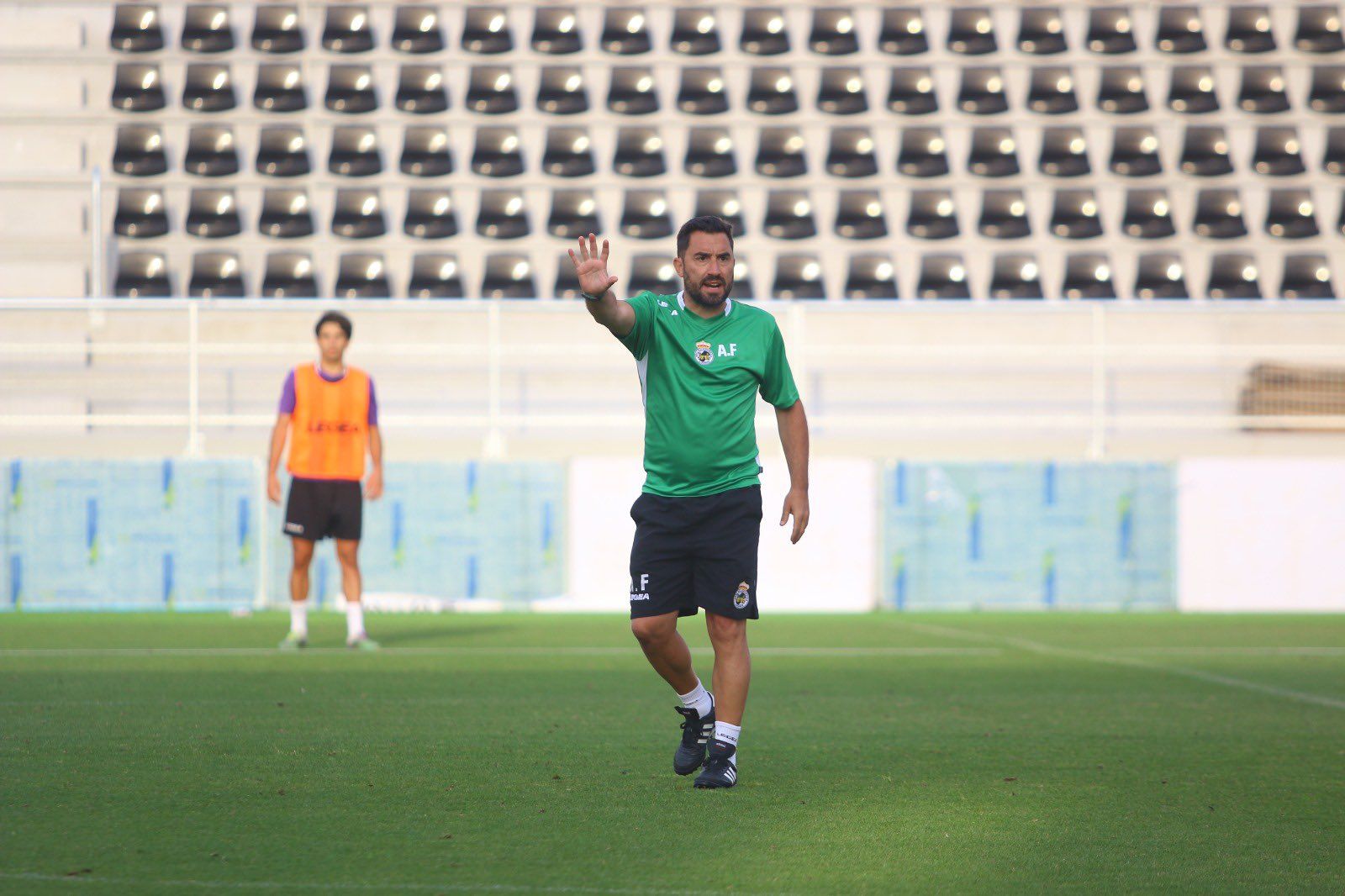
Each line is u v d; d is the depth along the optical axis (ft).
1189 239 179.52
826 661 76.79
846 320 167.12
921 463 121.19
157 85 179.63
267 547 119.14
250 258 171.32
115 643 86.43
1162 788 39.14
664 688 63.10
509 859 29.96
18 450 145.28
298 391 79.56
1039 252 175.73
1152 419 135.54
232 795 37.09
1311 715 54.90
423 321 161.48
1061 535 121.70
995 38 190.60
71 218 171.12
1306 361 164.25
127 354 153.48
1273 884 28.43
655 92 185.68
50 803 35.99
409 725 50.60
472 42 186.50
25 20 181.27
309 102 180.65
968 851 31.01
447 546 119.24
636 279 172.76
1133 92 186.29
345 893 27.09
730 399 38.70
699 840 31.96
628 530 119.96
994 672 71.56
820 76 187.01
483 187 177.27
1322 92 188.03
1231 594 121.70
